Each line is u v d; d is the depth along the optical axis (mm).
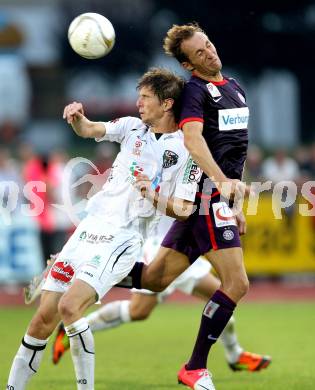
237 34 110938
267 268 62625
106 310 31922
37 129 135125
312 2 110438
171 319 48719
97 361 34344
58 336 31234
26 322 46812
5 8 147250
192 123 24797
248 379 30312
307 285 65000
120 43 120312
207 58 25438
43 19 146375
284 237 63000
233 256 25266
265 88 128000
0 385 28359
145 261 31297
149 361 34312
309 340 39688
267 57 113125
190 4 112250
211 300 25359
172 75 25562
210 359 35375
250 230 62375
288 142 127375
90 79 138250
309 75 118938
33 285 26016
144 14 118750
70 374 31422
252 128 133625
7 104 138250
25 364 24406
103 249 24266
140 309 31547
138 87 25781
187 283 31562
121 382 29641
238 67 114875
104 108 138750
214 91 25531
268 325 45125
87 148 119000
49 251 57844
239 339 40219
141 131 25469
